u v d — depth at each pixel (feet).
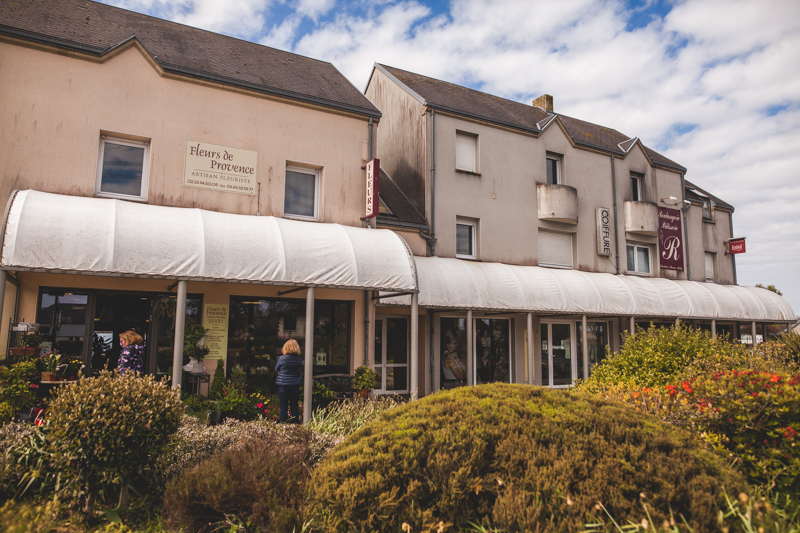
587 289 53.36
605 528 11.69
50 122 32.12
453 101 56.59
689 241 73.26
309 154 41.09
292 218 40.37
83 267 26.58
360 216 42.98
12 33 31.14
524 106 67.72
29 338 28.25
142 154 35.86
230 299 37.55
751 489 13.37
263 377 38.17
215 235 31.01
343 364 41.63
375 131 44.75
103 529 15.94
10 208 26.25
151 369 33.99
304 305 40.55
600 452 13.42
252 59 44.73
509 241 54.70
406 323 50.26
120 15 42.22
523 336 55.11
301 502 15.47
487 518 12.91
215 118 37.60
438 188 50.62
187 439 19.57
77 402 15.83
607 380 31.48
